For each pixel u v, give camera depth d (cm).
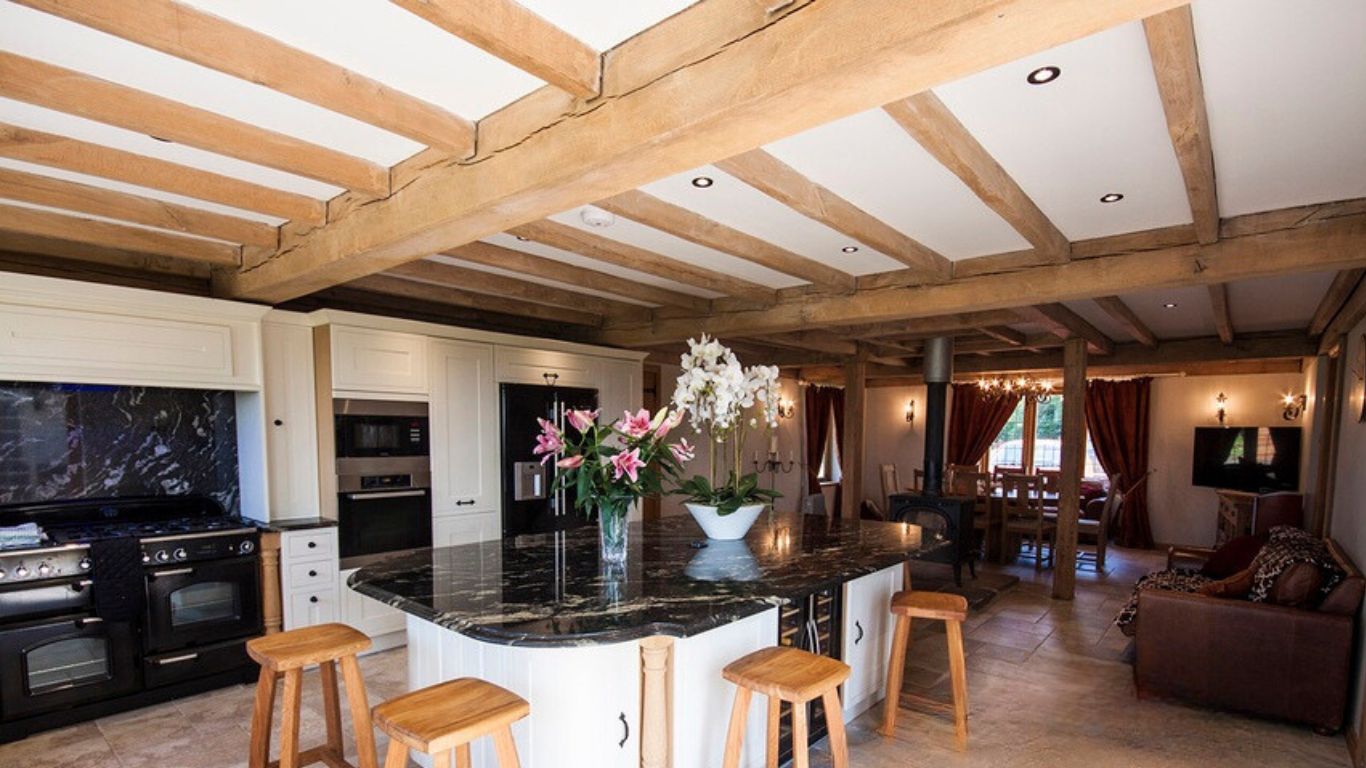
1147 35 142
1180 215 288
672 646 226
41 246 320
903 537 329
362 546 398
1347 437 424
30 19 147
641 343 539
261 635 356
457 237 238
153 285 370
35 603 288
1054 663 398
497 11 141
